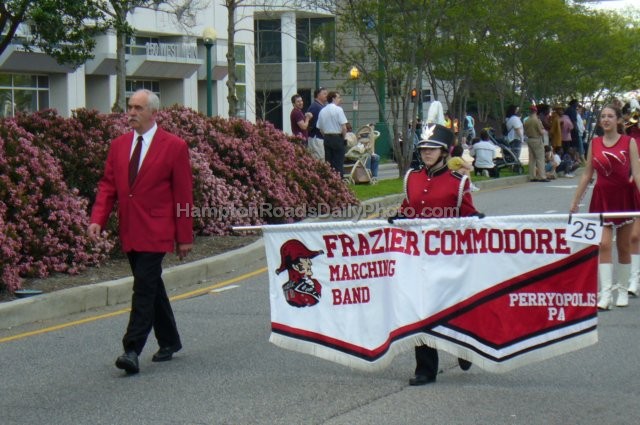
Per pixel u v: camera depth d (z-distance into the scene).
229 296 12.62
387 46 30.11
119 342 10.12
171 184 8.92
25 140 13.45
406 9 28.61
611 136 11.25
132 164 8.82
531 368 8.71
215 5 48.06
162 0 30.25
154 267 8.76
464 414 7.34
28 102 40.44
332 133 22.30
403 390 8.05
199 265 13.90
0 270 11.73
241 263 15.02
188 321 11.09
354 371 8.73
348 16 29.67
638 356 9.03
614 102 11.36
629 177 11.16
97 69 43.00
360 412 7.44
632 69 44.94
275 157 19.02
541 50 39.22
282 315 8.32
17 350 9.84
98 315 11.59
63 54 19.38
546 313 7.75
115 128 15.60
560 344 7.73
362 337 8.13
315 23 55.06
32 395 8.18
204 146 17.47
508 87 45.62
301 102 24.06
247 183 17.94
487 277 7.84
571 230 7.59
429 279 7.93
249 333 10.41
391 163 42.00
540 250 7.71
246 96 52.03
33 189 13.19
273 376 8.61
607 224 10.91
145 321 8.74
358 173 25.16
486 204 22.86
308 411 7.49
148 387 8.34
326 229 8.18
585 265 7.65
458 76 35.72
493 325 7.84
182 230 8.95
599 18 41.31
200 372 8.80
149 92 8.96
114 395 8.11
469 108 57.78
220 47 49.06
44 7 17.56
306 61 58.81
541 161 30.36
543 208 21.73
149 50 44.56
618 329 10.10
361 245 8.11
